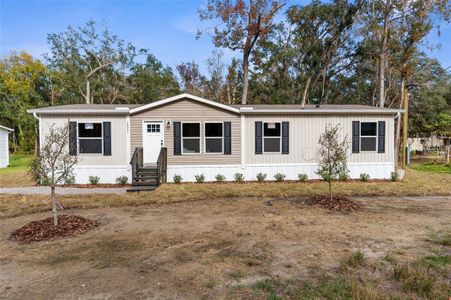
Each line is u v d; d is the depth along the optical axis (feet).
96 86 114.11
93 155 41.75
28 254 16.65
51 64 108.58
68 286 12.92
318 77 91.45
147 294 12.16
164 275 13.92
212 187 38.09
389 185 39.63
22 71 105.29
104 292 12.35
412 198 31.96
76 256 16.31
